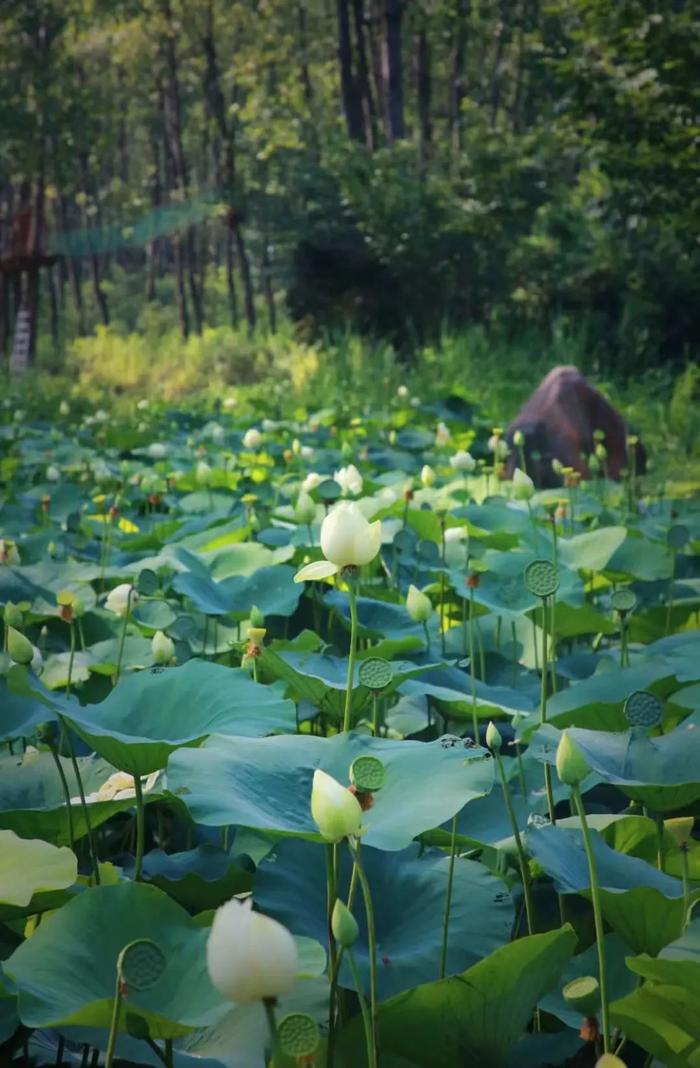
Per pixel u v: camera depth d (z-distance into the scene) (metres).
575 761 1.94
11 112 25.95
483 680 4.10
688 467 11.32
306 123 26.83
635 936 2.13
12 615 3.08
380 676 2.28
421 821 2.15
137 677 2.72
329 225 20.34
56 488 7.68
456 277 20.05
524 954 1.86
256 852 2.57
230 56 37.03
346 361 17.77
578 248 19.16
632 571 4.99
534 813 2.80
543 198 20.34
